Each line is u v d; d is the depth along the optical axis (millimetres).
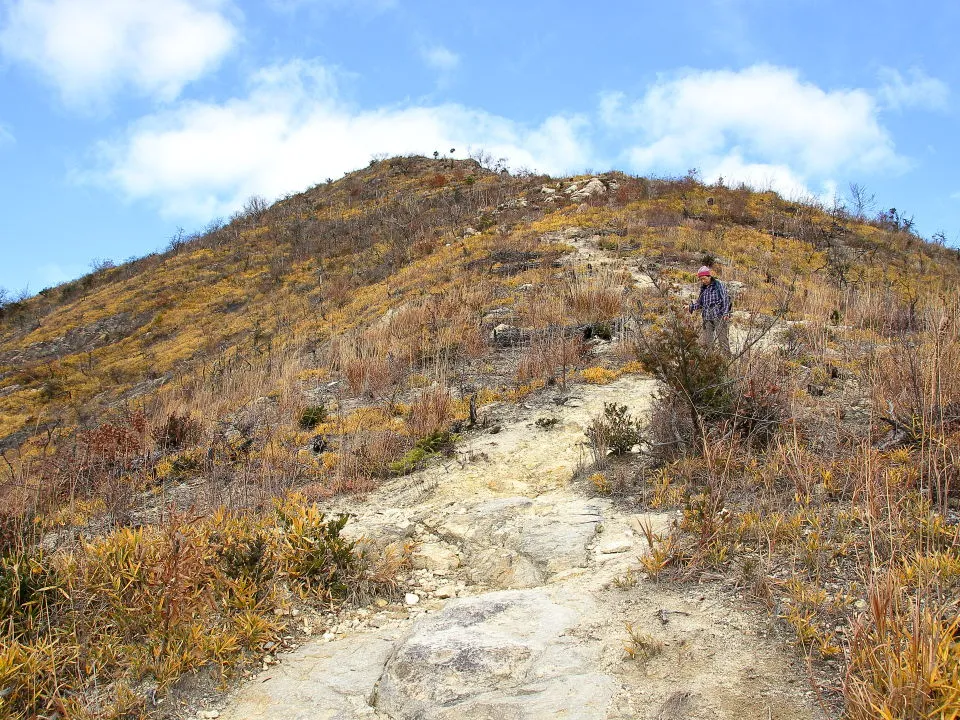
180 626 3951
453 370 11039
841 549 3973
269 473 7332
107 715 3451
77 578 4270
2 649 3717
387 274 22953
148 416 10609
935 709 2598
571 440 7492
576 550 4797
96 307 30203
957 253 22594
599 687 3229
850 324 11492
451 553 5289
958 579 3439
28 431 19016
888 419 5207
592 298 12789
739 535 4355
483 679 3430
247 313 24938
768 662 3236
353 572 4816
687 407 6148
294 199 40594
